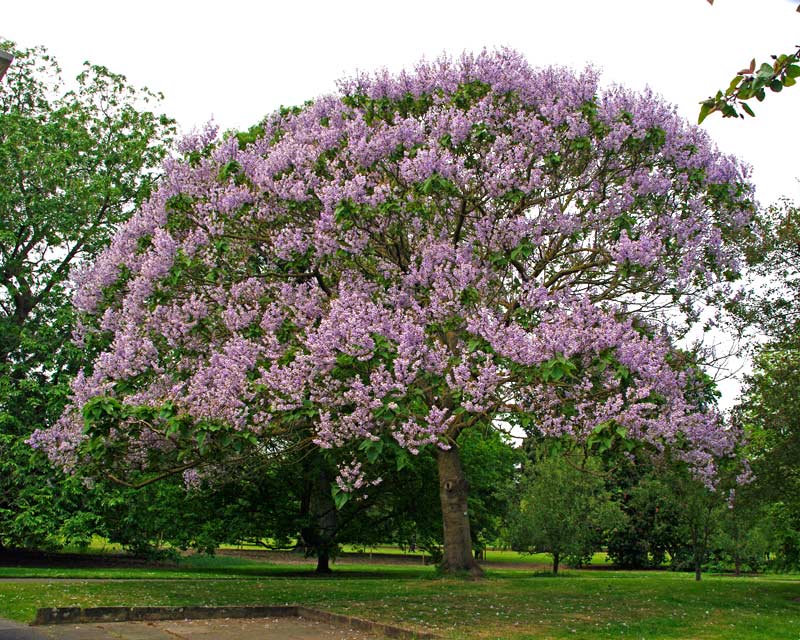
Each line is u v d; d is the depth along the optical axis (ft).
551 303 34.86
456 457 50.21
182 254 38.37
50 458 38.58
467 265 34.22
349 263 40.57
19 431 63.67
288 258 37.73
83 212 70.28
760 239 47.98
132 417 32.58
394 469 69.62
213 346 38.65
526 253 35.50
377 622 27.89
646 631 28.17
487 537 99.76
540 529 79.61
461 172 36.83
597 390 32.99
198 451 35.91
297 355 31.40
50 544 68.49
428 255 36.83
